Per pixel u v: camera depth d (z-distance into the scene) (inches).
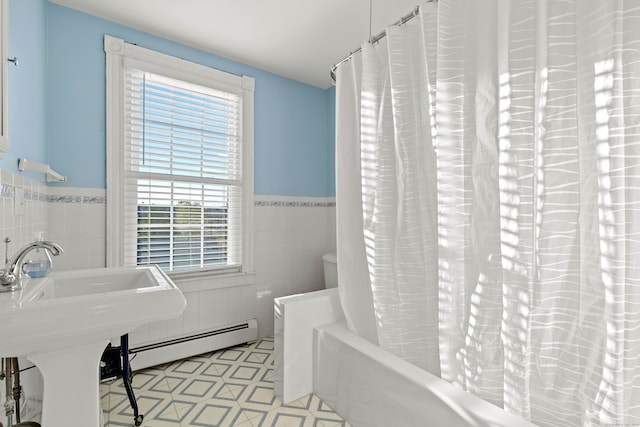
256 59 95.3
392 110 57.7
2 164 44.6
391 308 58.6
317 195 114.7
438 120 46.8
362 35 83.1
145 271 55.0
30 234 57.4
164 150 84.7
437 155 47.2
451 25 45.8
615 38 31.2
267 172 103.0
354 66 66.1
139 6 71.6
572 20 35.2
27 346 29.8
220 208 95.3
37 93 62.9
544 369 38.7
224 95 94.7
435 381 46.8
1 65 39.7
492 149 42.2
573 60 35.3
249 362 85.0
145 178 81.9
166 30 80.7
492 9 41.9
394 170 58.7
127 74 79.2
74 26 72.6
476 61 43.6
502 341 40.9
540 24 36.4
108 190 76.3
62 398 34.5
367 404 55.4
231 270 96.5
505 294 40.1
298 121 109.7
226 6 71.6
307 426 59.2
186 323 87.7
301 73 104.3
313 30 80.9
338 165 69.0
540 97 36.7
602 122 32.3
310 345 69.2
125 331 35.4
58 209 71.0
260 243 101.5
